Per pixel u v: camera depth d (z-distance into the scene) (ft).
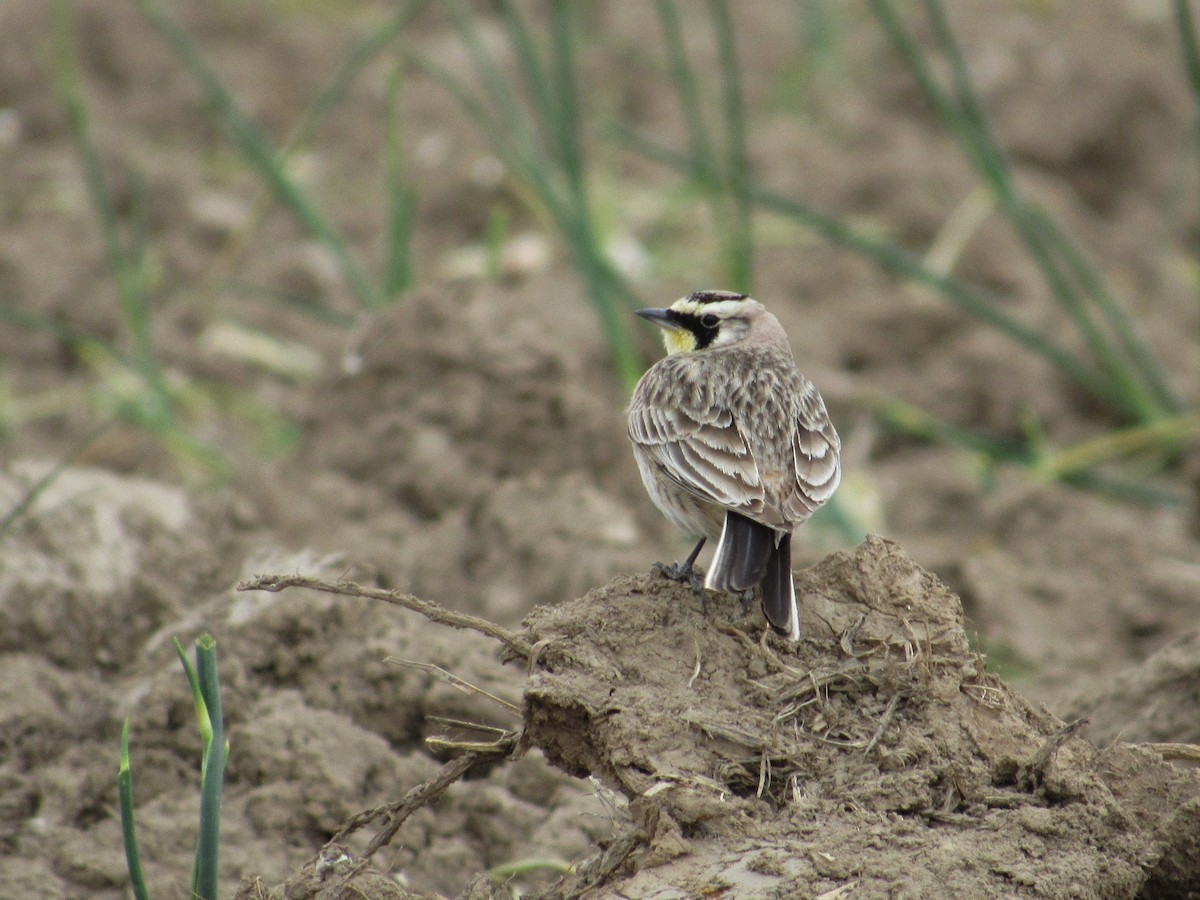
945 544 46.44
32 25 75.31
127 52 74.84
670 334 34.68
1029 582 43.52
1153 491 49.93
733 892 20.51
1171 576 44.34
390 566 40.75
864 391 53.42
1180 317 60.29
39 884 26.73
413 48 78.59
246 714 30.73
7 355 55.67
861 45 80.33
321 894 23.26
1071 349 55.93
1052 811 22.38
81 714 31.32
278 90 74.23
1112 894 21.35
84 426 50.96
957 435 51.55
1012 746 23.35
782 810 22.22
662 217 64.34
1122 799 23.39
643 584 25.79
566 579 39.86
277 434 49.62
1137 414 50.55
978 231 62.80
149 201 64.69
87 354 54.80
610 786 23.03
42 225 62.95
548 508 41.75
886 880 20.72
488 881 23.67
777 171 68.59
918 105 73.87
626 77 76.89
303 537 42.22
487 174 66.18
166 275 60.85
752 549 25.89
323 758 29.35
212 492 44.01
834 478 28.96
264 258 62.44
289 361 55.57
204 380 54.90
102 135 69.41
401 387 45.88
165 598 35.65
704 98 75.72
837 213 65.87
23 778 29.32
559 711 23.31
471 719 31.40
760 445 28.66
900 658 24.35
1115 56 73.20
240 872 27.37
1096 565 45.47
